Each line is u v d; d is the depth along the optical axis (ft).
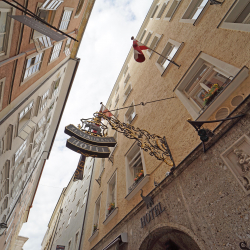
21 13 22.15
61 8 34.83
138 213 20.02
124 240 19.98
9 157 34.06
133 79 47.55
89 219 40.86
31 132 44.06
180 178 15.89
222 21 18.81
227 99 14.92
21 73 26.99
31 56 28.04
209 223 12.10
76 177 29.96
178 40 28.35
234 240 10.31
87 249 34.19
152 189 19.58
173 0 39.42
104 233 29.12
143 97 34.58
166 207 16.17
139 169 27.94
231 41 16.71
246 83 13.57
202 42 21.53
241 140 11.68
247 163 10.85
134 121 33.86
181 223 14.12
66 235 56.49
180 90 22.79
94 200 42.80
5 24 19.56
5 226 40.32
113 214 27.55
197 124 13.37
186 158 15.49
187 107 19.88
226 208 11.40
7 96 24.79
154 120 26.68
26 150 46.11
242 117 12.00
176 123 21.07
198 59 20.79
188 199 14.37
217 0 20.74
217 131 13.38
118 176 32.40
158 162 21.77
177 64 25.48
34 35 27.07
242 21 17.28
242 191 10.81
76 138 17.69
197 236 12.52
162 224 15.71
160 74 30.35
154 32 44.24
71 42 53.16
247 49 14.56
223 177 12.28
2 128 25.96
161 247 18.19
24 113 35.65
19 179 51.49
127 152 31.71
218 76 17.88
